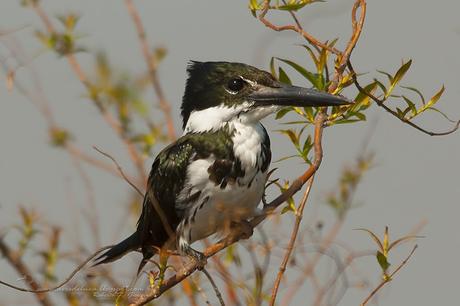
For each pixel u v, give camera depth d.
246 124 8.49
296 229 7.19
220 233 8.57
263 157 8.54
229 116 8.46
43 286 8.05
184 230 8.69
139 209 8.86
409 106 7.32
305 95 7.55
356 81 7.34
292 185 7.58
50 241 8.17
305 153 7.59
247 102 8.36
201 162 8.48
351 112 7.51
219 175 8.48
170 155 8.60
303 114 7.88
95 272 7.83
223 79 8.46
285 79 8.07
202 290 7.63
